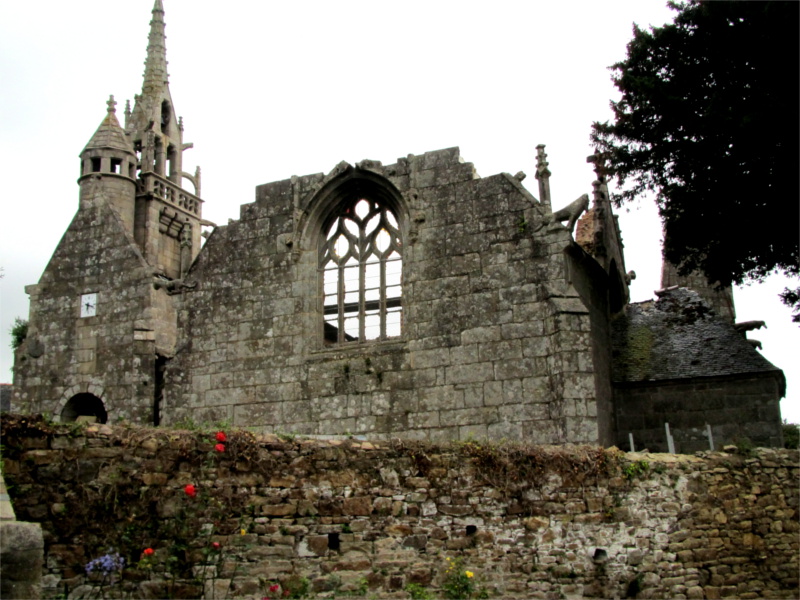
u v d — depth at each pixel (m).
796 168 22.03
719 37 23.44
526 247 25.42
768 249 23.75
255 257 28.75
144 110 44.28
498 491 15.80
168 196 42.41
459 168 26.78
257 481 14.92
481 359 25.20
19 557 11.12
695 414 26.83
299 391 27.12
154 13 46.28
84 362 33.91
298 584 14.47
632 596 15.83
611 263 30.62
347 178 28.05
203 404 28.16
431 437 25.22
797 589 16.75
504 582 15.32
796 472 17.61
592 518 16.03
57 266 35.44
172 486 14.35
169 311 34.78
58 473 13.75
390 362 26.27
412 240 26.80
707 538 16.70
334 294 28.05
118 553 12.96
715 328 29.02
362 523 15.23
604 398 26.48
